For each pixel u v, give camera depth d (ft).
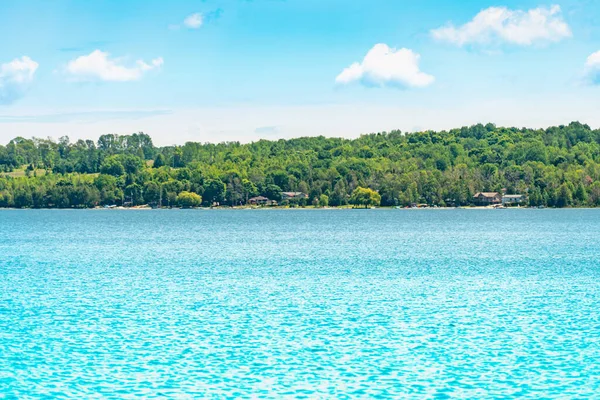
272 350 136.77
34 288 219.41
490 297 198.39
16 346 140.05
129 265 295.28
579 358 131.23
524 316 169.17
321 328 156.15
